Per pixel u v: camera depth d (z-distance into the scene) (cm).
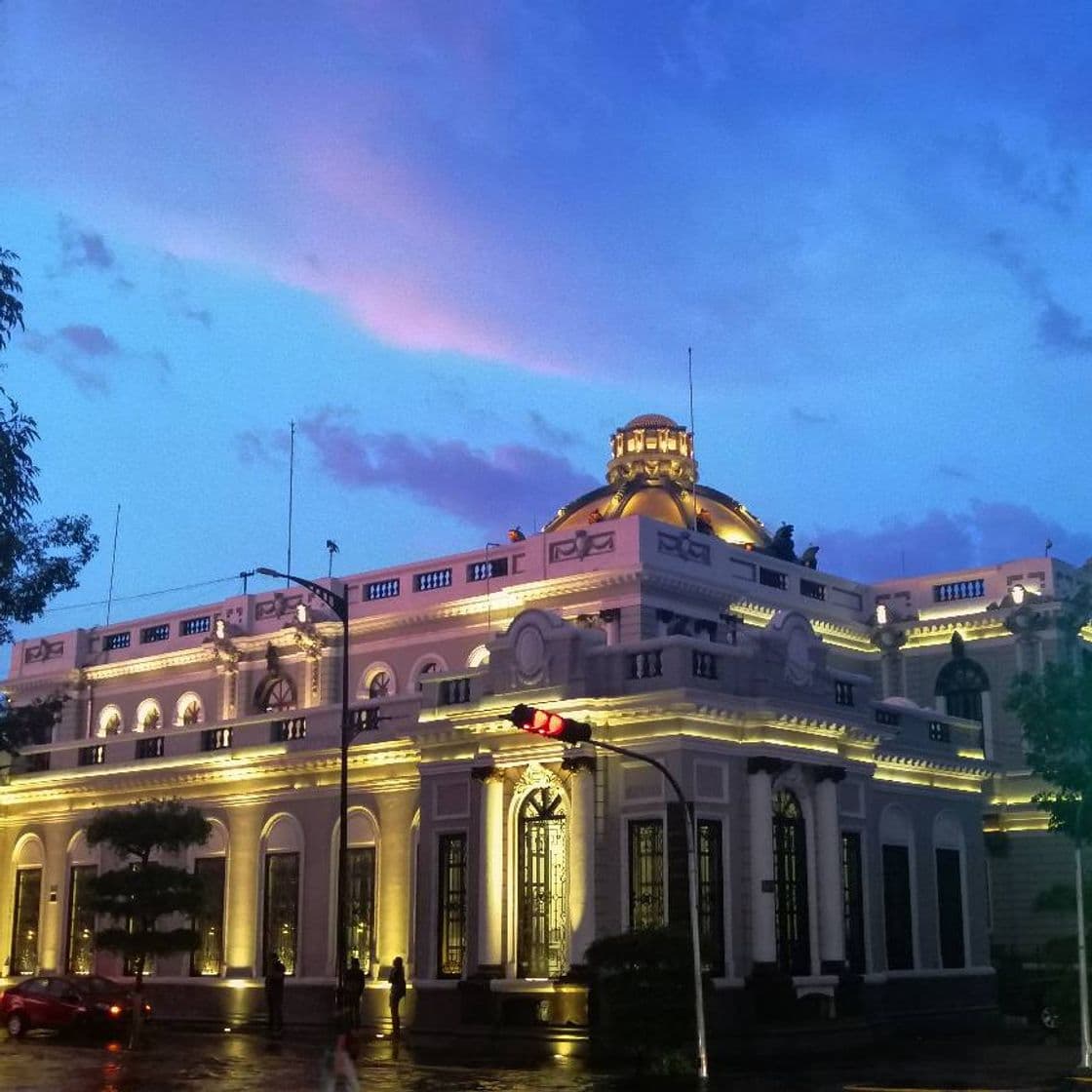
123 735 5372
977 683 5800
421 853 4138
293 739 4778
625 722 3709
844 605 6078
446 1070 3141
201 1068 3209
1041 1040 3912
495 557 5547
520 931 3825
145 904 4194
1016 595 5747
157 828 4325
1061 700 3534
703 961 3469
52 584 2219
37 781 5462
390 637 5766
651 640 3750
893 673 6000
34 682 6944
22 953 5428
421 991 4025
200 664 6384
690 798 3612
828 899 3900
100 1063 3338
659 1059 3012
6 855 5578
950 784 4756
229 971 4744
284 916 4688
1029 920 5409
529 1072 3100
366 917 4459
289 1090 2742
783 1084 2850
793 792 3931
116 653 6806
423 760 4194
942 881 4650
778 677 3894
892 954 4338
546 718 2773
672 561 5222
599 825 3694
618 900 3647
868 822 4247
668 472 6912
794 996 3675
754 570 5634
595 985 3522
